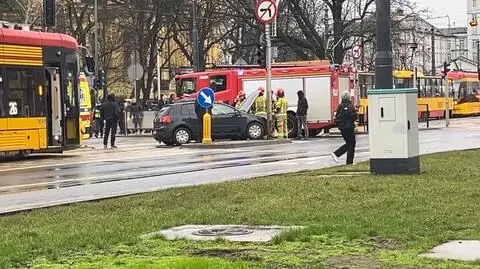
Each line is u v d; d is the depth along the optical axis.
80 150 26.95
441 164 15.70
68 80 24.17
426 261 6.59
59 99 23.78
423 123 49.72
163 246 7.63
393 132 13.84
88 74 26.31
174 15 56.09
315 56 54.62
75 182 15.83
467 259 6.63
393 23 52.66
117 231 8.66
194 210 10.32
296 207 10.18
